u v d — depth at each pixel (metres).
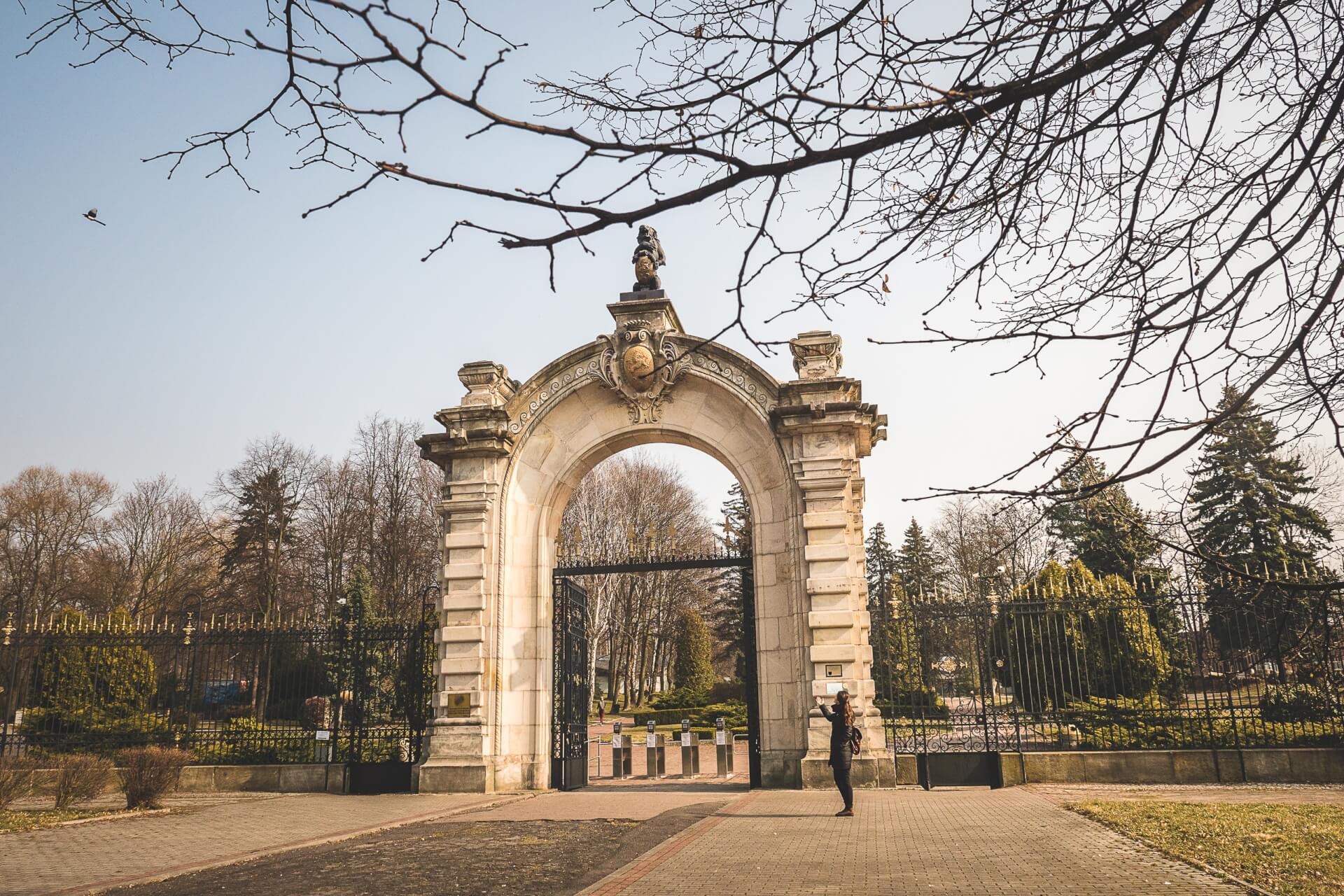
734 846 13.26
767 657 20.81
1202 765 19.08
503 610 22.03
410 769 21.62
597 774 29.00
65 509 59.59
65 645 23.91
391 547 51.19
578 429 22.95
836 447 20.88
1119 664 23.11
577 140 4.23
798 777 20.11
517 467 22.91
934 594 20.78
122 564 61.44
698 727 47.00
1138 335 5.04
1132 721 20.31
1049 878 10.23
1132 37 4.46
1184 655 23.00
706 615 71.81
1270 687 19.61
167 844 14.75
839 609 20.09
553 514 23.02
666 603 62.03
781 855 12.38
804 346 21.88
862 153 4.51
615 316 23.02
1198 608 19.28
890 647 20.62
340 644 23.12
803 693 20.25
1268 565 6.56
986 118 4.76
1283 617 6.00
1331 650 5.98
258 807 19.25
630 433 22.62
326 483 55.97
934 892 9.79
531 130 4.17
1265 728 19.45
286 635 23.38
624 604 59.78
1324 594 5.68
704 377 22.08
